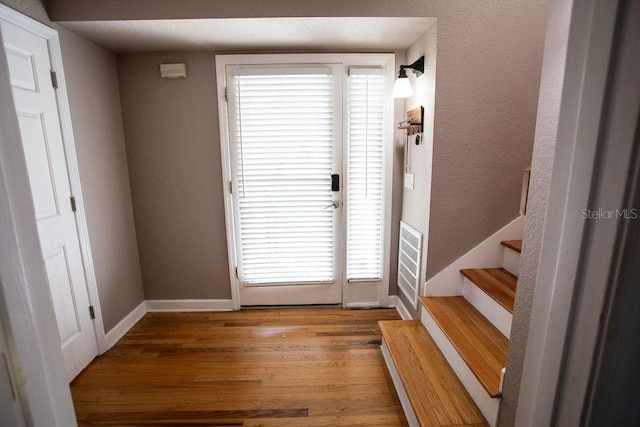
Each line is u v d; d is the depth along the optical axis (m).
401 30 1.94
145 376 1.86
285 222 2.54
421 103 2.03
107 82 2.20
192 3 1.76
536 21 1.77
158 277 2.62
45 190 1.69
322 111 2.37
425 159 1.99
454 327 1.66
